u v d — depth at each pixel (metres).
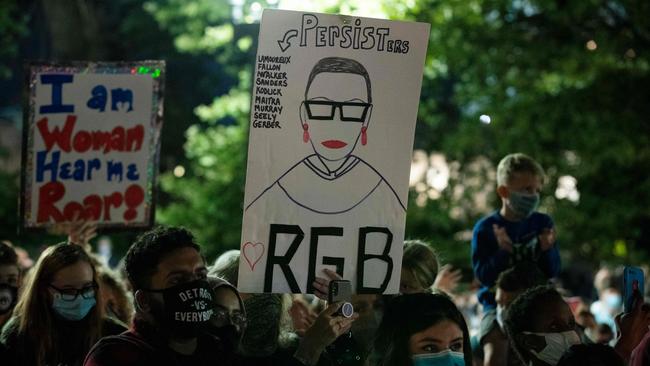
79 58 21.55
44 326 5.05
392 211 4.92
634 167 14.54
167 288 4.13
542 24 14.37
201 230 16.59
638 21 13.41
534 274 5.99
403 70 4.92
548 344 5.13
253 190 4.78
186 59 23.02
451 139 14.55
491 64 14.02
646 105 13.89
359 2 12.27
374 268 4.88
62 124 6.55
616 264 14.28
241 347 5.04
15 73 23.20
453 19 14.00
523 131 13.84
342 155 4.86
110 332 5.38
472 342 6.68
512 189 6.70
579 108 13.80
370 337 5.25
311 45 4.82
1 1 16.58
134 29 22.45
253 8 13.89
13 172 21.58
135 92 6.63
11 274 5.36
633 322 4.96
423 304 4.91
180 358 4.17
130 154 6.63
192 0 17.52
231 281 5.27
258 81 4.79
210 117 17.12
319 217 4.84
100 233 6.61
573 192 14.62
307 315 5.75
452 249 14.63
